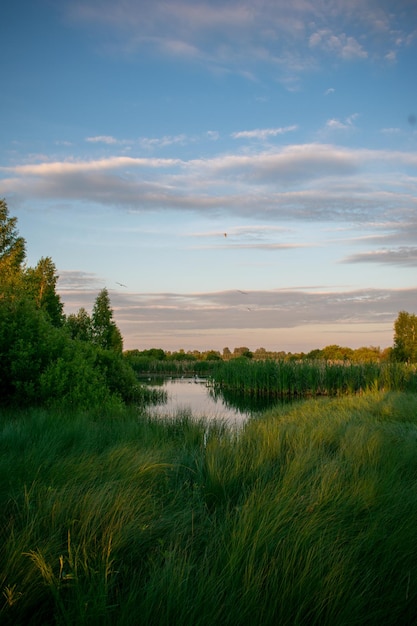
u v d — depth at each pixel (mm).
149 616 2809
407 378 23297
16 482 4730
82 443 6918
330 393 26500
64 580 3168
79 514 4008
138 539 3830
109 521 3945
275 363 29547
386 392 19172
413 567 3465
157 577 3180
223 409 20828
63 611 2799
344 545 3773
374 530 3875
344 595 3070
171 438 8617
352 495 4586
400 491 4941
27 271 33562
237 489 5180
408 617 3025
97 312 47469
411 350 57656
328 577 3137
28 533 3510
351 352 58312
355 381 25609
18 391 12953
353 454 6414
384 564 3479
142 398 23688
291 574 3211
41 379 12758
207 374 54750
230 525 3971
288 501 4219
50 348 14070
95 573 3158
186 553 3596
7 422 8367
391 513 4320
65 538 3754
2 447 6227
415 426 10297
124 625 2729
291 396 27719
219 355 72375
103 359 22234
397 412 13367
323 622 2902
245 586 3062
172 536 3904
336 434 8234
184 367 55750
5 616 2832
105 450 6543
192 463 6336
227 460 5973
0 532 3637
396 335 60062
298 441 7340
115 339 50188
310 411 14805
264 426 8562
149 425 9734
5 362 13367
